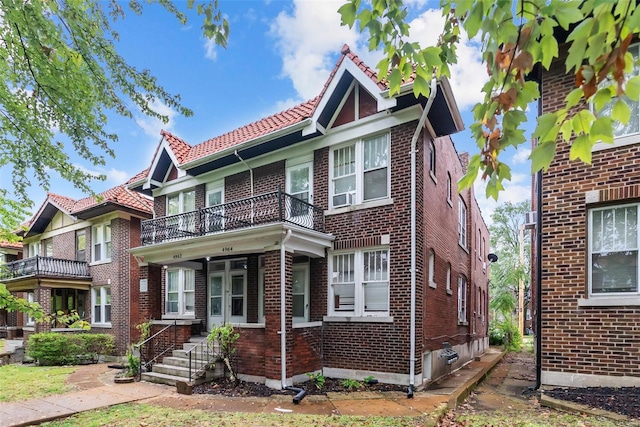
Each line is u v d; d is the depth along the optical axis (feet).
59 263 58.49
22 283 59.26
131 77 20.80
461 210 54.49
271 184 40.16
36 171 21.94
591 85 6.11
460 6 6.95
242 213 39.93
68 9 17.06
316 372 33.24
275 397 26.91
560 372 25.09
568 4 6.30
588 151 6.43
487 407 23.84
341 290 34.99
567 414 20.38
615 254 24.50
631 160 24.02
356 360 32.55
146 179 50.19
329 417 21.72
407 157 32.48
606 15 5.82
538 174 28.19
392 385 30.30
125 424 21.15
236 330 32.89
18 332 71.92
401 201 32.40
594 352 24.11
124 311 54.44
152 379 33.55
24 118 19.49
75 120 20.63
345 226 35.17
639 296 23.36
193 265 45.27
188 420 21.58
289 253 31.63
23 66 18.16
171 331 38.17
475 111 7.83
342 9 10.21
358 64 33.55
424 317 32.53
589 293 24.90
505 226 145.07
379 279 33.17
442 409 22.66
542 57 6.89
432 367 33.94
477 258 63.21
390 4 9.81
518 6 6.59
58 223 68.39
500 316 122.93
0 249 75.66
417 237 32.09
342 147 36.60
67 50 17.15
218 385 30.78
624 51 5.75
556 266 25.93
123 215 56.59
